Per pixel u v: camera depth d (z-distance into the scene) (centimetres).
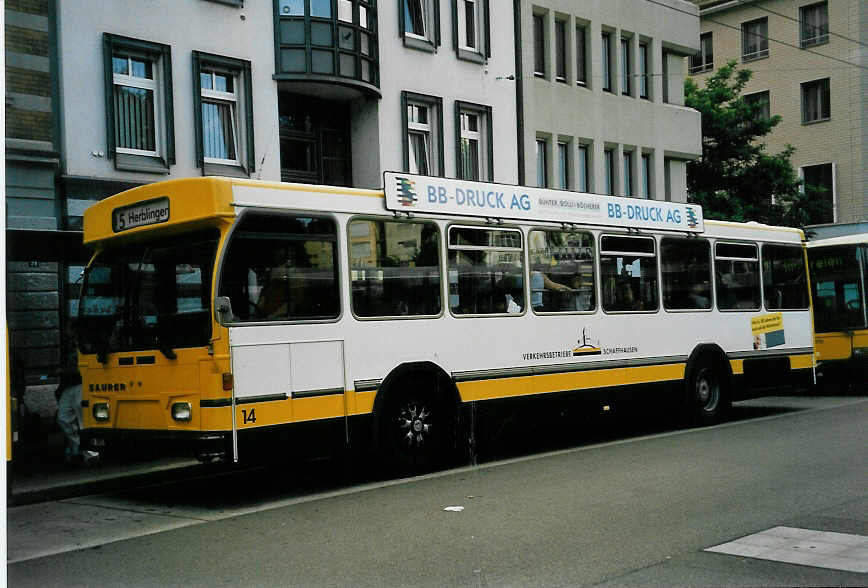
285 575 591
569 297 1182
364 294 954
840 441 1141
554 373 1146
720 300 1414
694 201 3083
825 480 866
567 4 2378
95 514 859
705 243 1398
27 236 1108
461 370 1041
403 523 737
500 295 1097
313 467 1097
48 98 1401
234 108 1688
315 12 1761
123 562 655
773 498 787
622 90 2573
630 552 617
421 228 1018
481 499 830
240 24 1673
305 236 906
